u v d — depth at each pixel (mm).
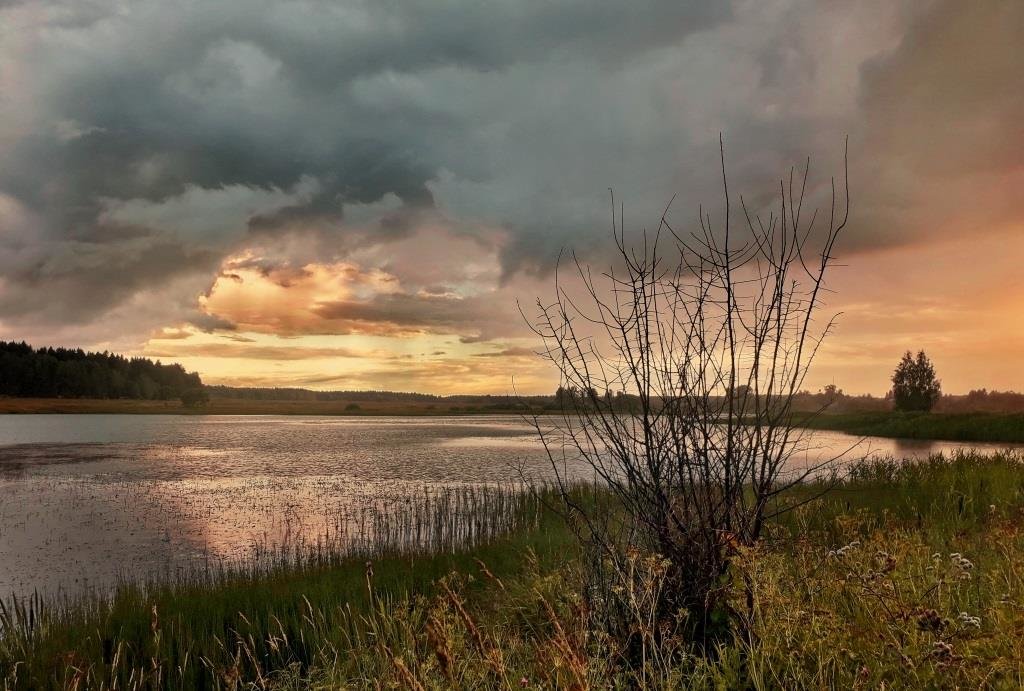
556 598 5008
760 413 4449
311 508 16234
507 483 19812
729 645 3934
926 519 9281
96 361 149125
